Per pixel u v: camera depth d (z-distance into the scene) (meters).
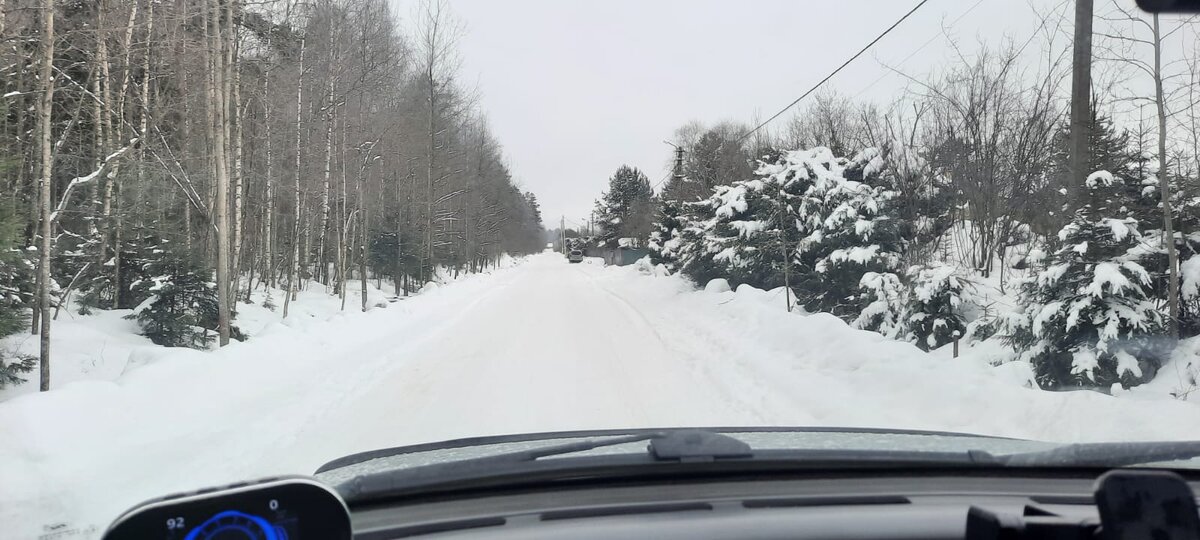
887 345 8.22
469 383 8.62
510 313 18.30
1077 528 1.49
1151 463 2.54
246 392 7.58
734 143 32.28
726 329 12.58
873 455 2.55
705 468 2.34
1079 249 7.38
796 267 16.00
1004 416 5.80
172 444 5.66
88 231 15.38
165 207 16.06
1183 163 8.39
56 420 5.28
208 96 13.85
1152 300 7.82
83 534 3.93
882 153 18.08
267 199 20.55
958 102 15.43
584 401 7.56
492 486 2.19
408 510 2.06
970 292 10.37
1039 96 13.95
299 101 18.97
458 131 34.47
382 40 23.66
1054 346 7.68
